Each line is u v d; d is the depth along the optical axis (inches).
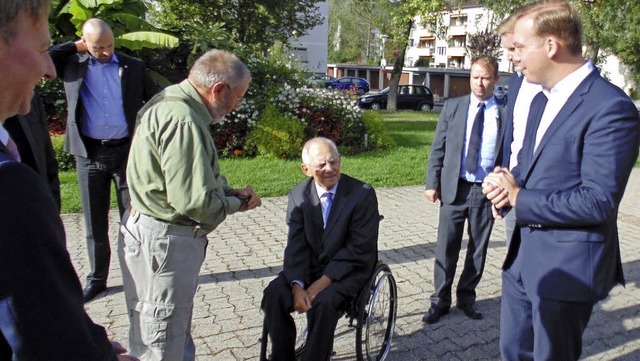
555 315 81.9
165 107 85.7
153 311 91.0
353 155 395.2
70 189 264.7
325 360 105.9
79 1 323.9
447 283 145.1
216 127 359.6
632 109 74.1
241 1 710.5
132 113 144.1
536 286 83.3
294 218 118.1
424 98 1045.2
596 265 78.4
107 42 139.1
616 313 153.8
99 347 40.7
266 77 420.8
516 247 95.3
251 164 340.2
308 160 114.5
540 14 77.4
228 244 204.8
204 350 127.8
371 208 114.1
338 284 108.4
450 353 130.0
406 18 867.4
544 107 86.0
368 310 113.1
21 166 36.2
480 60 132.7
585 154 75.5
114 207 242.2
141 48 344.5
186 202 84.6
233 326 139.7
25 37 39.3
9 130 81.4
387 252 203.0
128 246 91.8
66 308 36.8
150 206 88.4
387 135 440.8
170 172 84.4
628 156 72.9
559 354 84.3
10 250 34.2
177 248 89.7
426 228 234.5
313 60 1417.3
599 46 844.6
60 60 140.6
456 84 1622.8
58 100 344.8
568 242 79.3
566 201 74.8
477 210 138.9
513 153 104.9
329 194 117.2
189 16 673.0
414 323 144.9
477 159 135.6
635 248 215.5
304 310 104.3
